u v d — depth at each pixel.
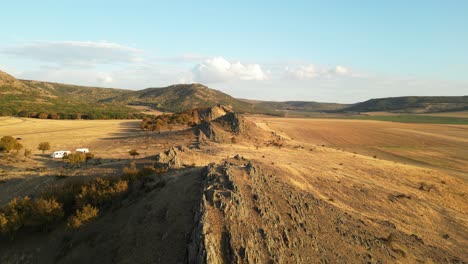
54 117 182.75
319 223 39.38
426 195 67.38
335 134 168.00
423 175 82.38
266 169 59.53
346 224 42.53
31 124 152.50
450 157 116.44
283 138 132.25
